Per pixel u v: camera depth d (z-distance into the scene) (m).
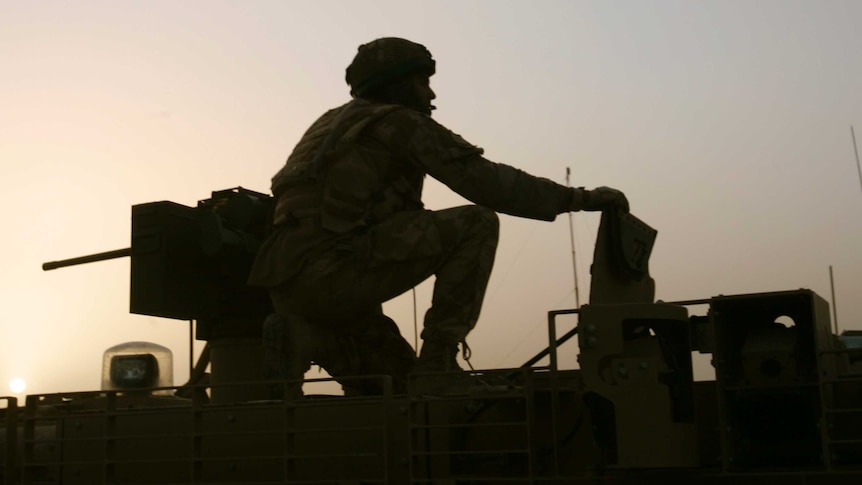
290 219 5.70
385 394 4.90
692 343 4.62
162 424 5.44
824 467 4.12
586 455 4.74
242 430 5.26
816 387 4.12
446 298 5.70
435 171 5.64
